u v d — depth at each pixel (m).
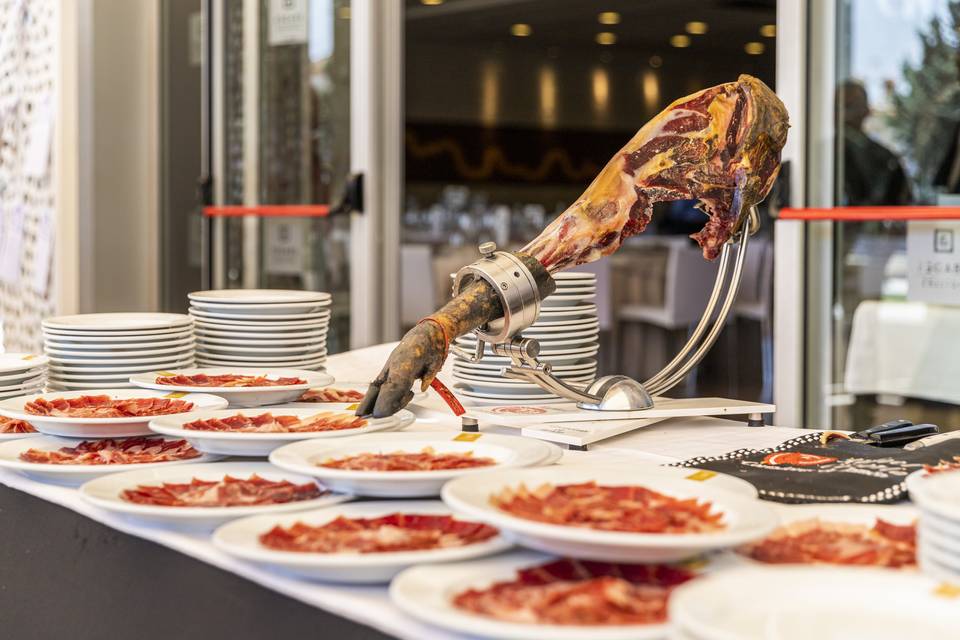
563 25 9.96
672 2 8.86
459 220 8.24
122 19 5.00
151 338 1.93
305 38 4.41
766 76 10.43
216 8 4.79
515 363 1.61
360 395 1.84
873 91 3.14
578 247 1.58
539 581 0.88
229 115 4.78
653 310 6.57
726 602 0.73
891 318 3.17
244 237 4.74
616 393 1.62
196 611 1.03
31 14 5.12
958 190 3.02
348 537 0.99
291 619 0.94
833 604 0.74
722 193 1.62
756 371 6.42
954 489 0.88
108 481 1.20
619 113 11.05
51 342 1.94
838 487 1.19
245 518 1.06
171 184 5.05
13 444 1.47
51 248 4.96
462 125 10.55
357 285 4.26
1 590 1.23
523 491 1.03
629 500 1.01
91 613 1.12
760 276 6.23
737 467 1.31
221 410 1.51
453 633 0.82
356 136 4.22
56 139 4.90
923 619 0.72
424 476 1.09
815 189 3.26
